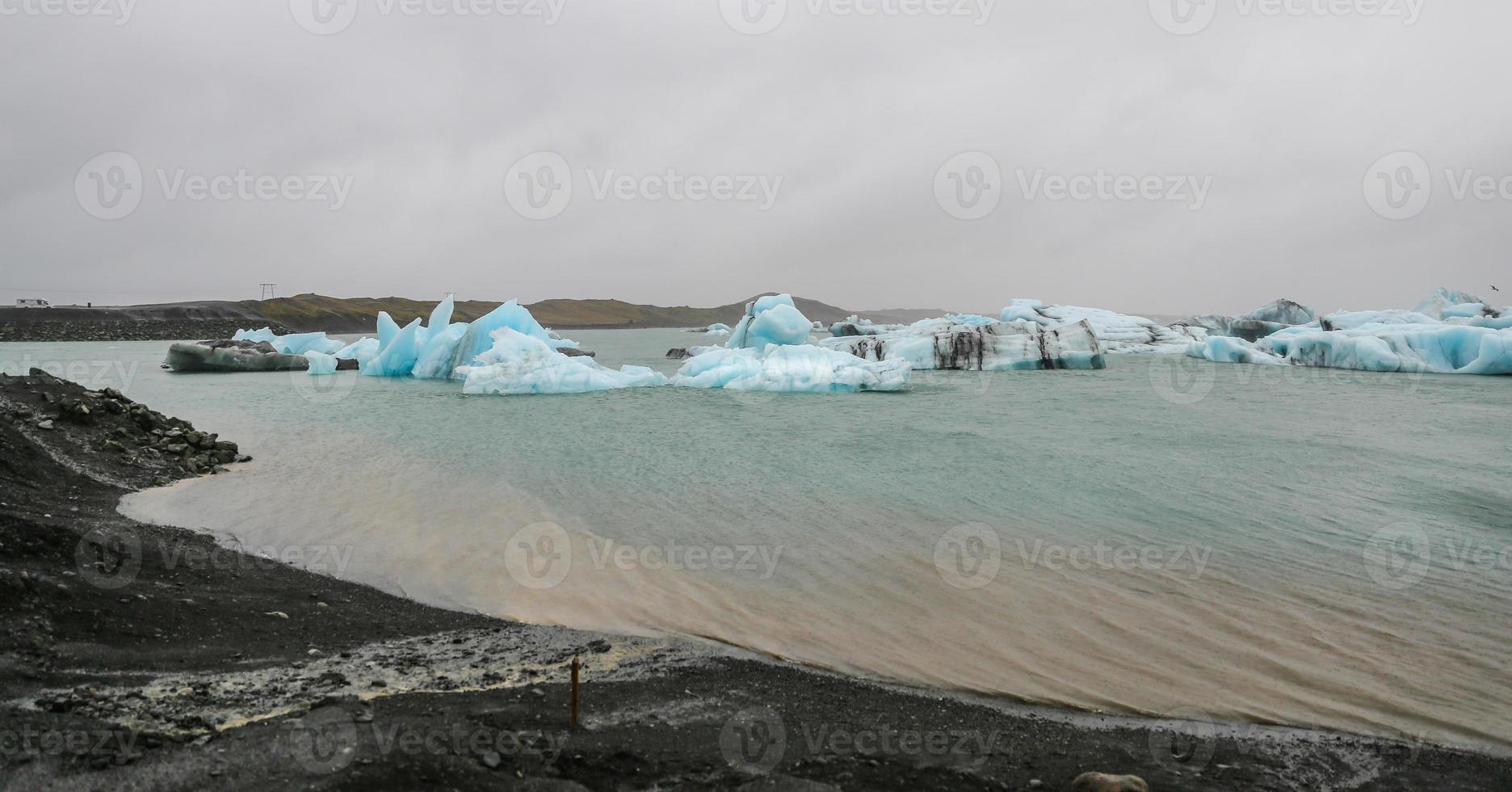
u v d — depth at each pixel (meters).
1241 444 18.56
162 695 5.20
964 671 6.66
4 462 11.23
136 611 6.60
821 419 23.48
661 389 32.72
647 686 6.08
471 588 8.55
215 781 4.03
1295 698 6.22
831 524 11.29
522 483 13.91
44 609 6.08
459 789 4.14
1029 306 58.84
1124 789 4.39
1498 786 5.00
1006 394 31.03
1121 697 6.23
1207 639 7.33
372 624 7.30
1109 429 21.36
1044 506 12.40
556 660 6.62
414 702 5.40
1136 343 57.56
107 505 11.37
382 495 12.90
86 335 91.00
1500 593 8.48
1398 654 7.02
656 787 4.39
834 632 7.46
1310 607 8.09
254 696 5.36
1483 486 13.92
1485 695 6.28
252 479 14.03
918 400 28.92
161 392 31.52
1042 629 7.55
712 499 12.75
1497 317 48.88
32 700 4.82
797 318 43.38
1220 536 10.70
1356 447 18.23
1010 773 4.88
